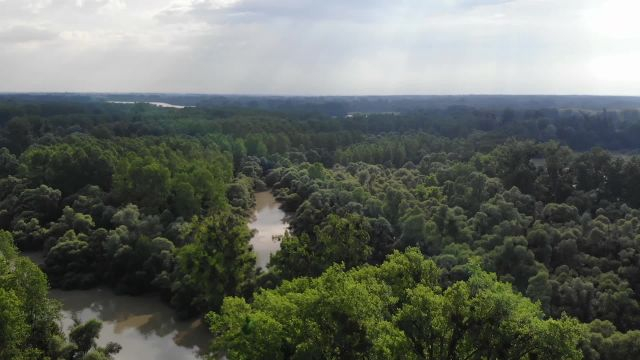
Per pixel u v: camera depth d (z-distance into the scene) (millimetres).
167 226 129875
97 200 142375
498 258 102750
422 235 116000
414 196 146875
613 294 91500
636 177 148500
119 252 113688
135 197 144625
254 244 143125
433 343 57000
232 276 99375
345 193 151375
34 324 71375
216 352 80312
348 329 56062
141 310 105812
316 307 56719
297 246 99062
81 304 107438
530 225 124562
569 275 101750
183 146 199625
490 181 148625
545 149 166125
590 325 81875
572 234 114750
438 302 56531
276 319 58594
